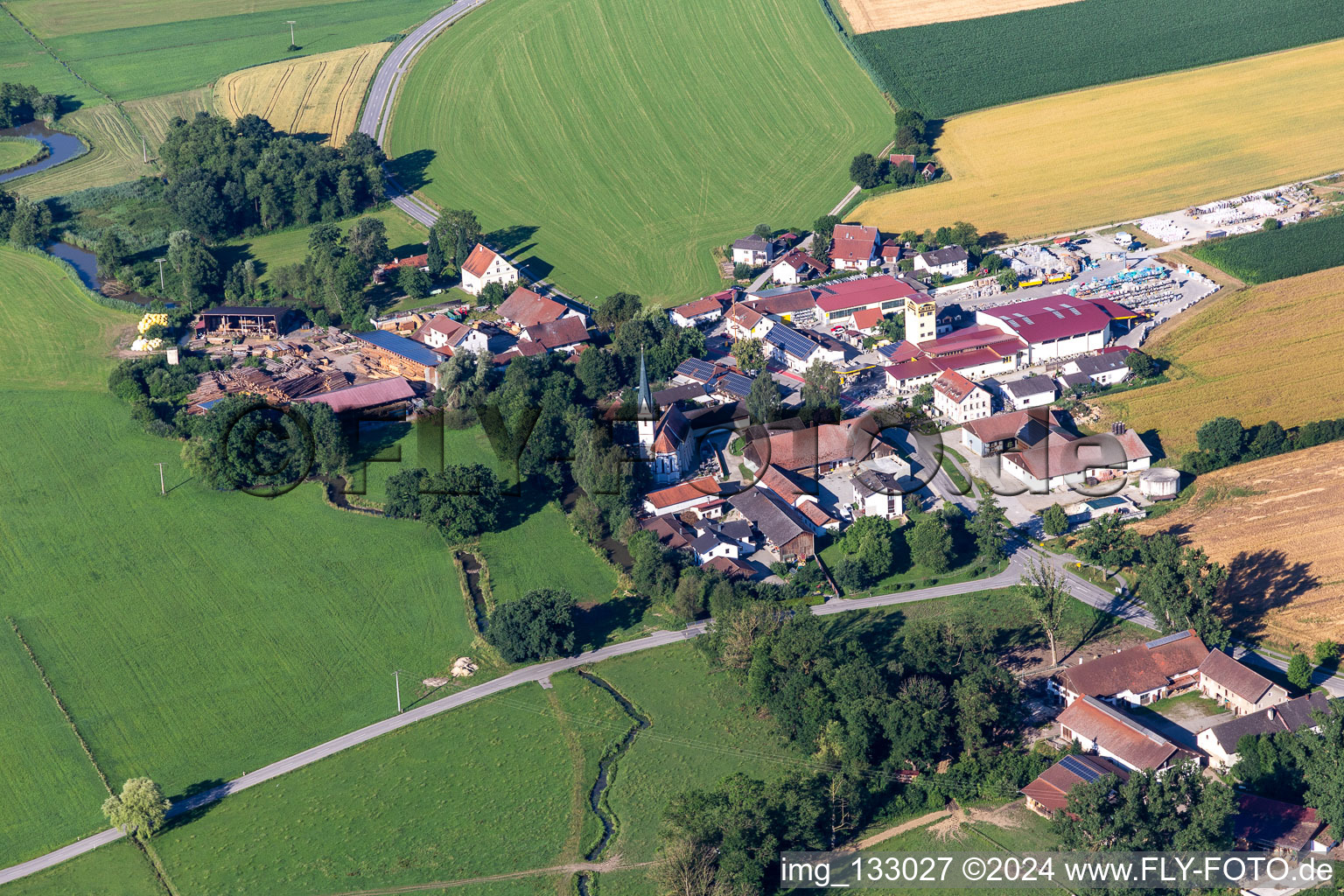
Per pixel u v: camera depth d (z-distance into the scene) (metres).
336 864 164.00
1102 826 152.62
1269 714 173.12
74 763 185.00
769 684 184.00
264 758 184.62
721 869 153.38
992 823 164.50
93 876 164.62
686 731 185.38
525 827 168.88
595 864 162.00
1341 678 185.88
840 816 164.25
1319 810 155.00
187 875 163.88
